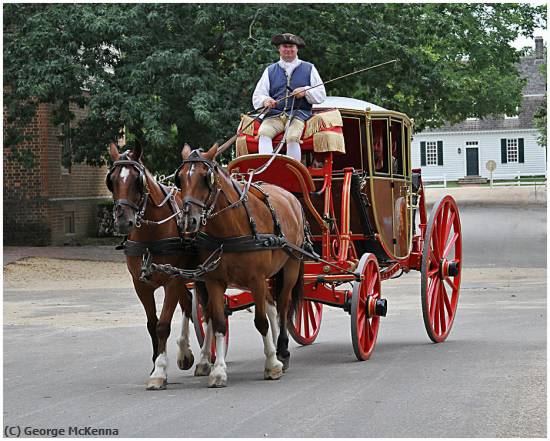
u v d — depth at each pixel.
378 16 27.11
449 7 36.62
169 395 8.84
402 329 13.53
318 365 10.66
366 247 12.14
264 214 9.82
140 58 24.30
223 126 23.97
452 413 7.79
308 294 11.12
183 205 8.85
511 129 81.88
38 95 24.02
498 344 11.69
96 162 27.69
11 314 15.65
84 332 13.60
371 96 27.14
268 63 23.73
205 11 23.94
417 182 13.98
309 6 25.42
